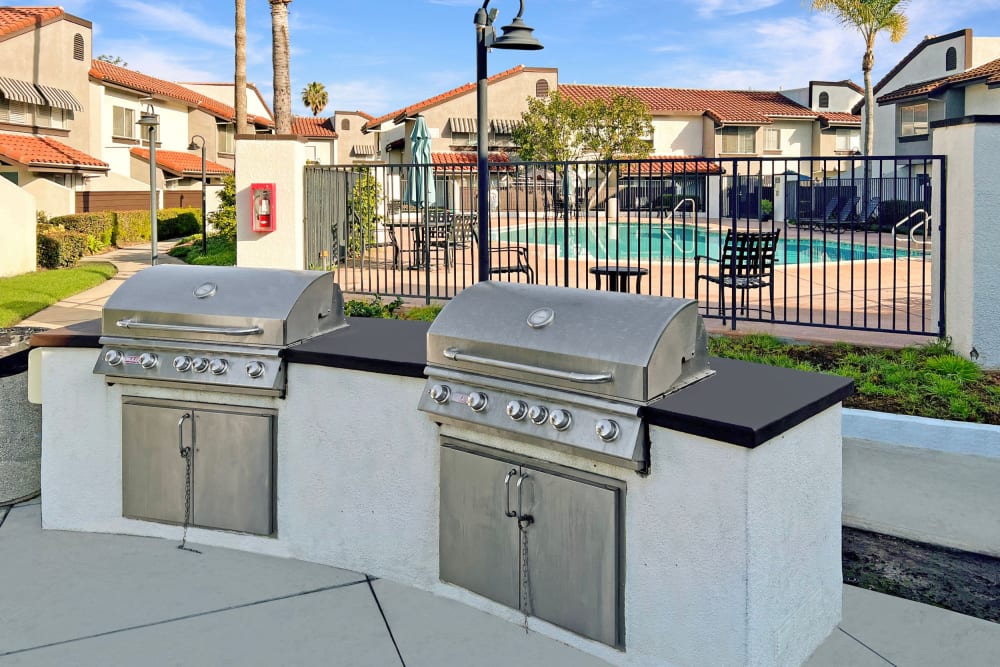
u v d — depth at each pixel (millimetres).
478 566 3736
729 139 41406
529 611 3580
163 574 4129
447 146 39188
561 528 3436
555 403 3357
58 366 4609
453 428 3795
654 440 3172
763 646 3064
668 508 3156
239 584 4035
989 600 3861
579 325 3408
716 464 3012
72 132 30047
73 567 4203
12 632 3561
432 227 13805
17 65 27516
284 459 4320
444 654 3395
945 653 3389
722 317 8383
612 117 34062
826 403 3355
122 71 35406
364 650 3428
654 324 3287
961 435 5191
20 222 16297
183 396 4402
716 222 27859
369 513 4125
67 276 15711
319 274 4559
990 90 28062
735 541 2986
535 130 33781
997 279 6711
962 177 6855
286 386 4258
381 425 4051
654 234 22375
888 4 30828
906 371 6383
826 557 3502
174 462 4441
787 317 9195
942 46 33062
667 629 3188
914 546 4457
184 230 29984
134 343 4348
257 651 3416
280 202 10984
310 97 75625
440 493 3854
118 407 4559
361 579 4098
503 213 25109
